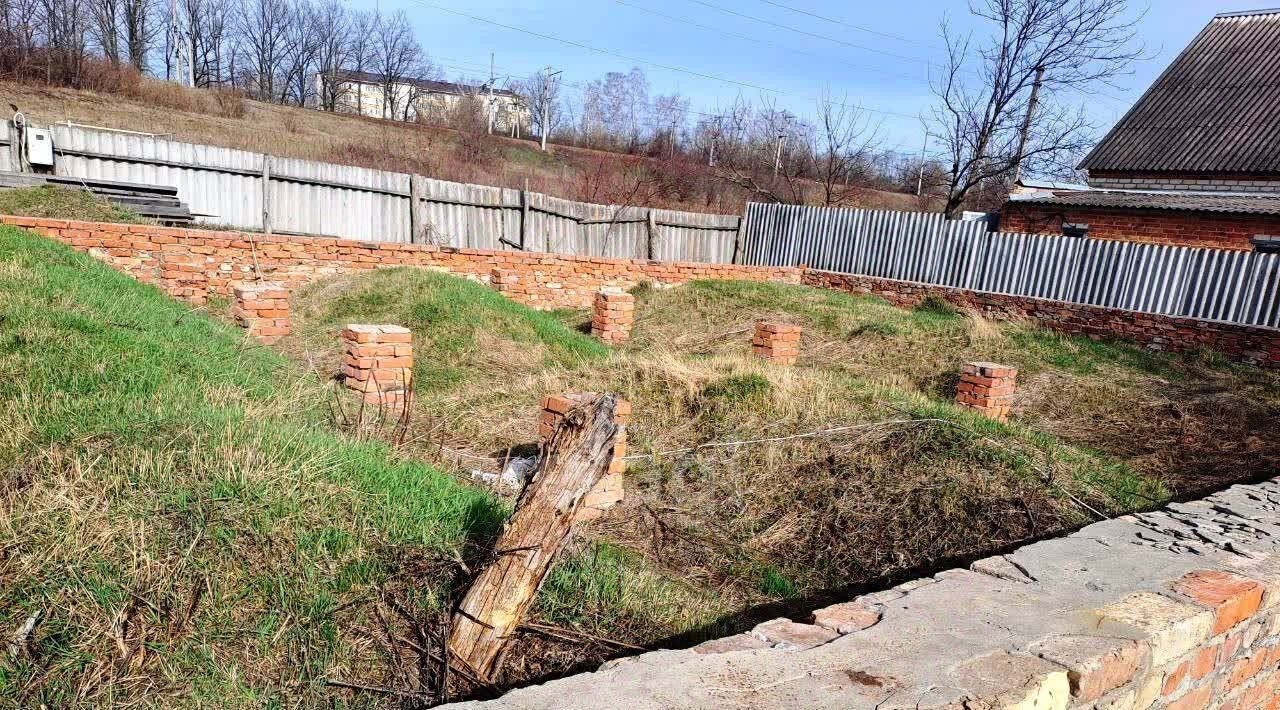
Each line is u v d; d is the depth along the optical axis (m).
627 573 3.64
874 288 14.52
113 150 11.64
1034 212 14.51
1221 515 4.20
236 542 2.81
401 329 6.37
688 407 6.08
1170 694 2.76
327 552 2.92
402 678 2.56
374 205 13.48
